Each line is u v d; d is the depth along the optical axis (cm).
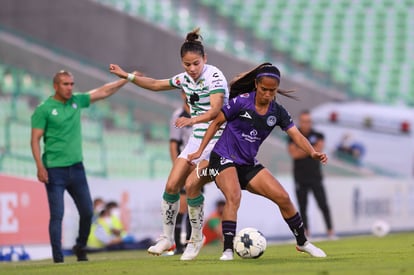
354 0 9000
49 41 7988
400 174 7144
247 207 5397
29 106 6806
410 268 2258
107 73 7619
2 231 4369
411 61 8656
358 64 8644
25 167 5238
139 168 6009
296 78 7925
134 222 4975
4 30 7800
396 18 8906
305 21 8912
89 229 3506
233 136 2573
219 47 8100
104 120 6712
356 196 5975
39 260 4134
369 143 7231
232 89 2611
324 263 2491
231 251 2653
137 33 7906
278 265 2439
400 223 6278
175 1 8631
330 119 7344
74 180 3462
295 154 5047
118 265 2669
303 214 5059
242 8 8869
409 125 7162
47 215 4584
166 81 2805
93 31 7944
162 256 3372
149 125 6644
